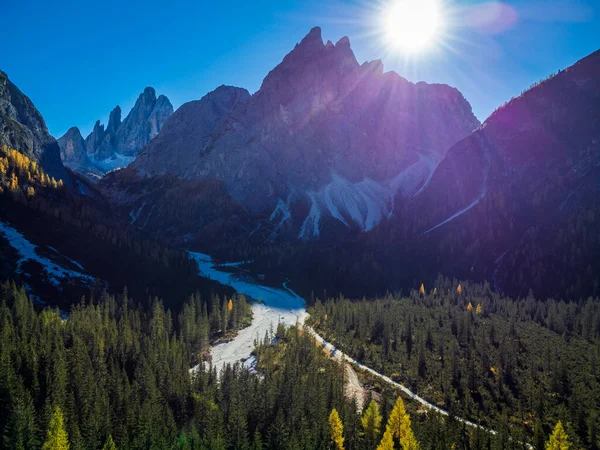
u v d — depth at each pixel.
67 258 178.38
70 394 87.69
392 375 118.62
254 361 128.12
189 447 77.00
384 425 88.38
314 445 80.69
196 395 95.81
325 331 155.00
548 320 146.88
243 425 83.81
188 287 189.88
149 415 82.94
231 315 163.00
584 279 181.12
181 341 126.69
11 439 72.38
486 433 86.62
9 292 129.75
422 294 192.25
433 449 81.12
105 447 71.88
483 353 118.50
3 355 88.38
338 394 98.62
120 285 173.75
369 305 167.75
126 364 108.75
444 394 105.69
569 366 113.50
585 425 90.62
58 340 105.31
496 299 175.75
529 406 99.94
